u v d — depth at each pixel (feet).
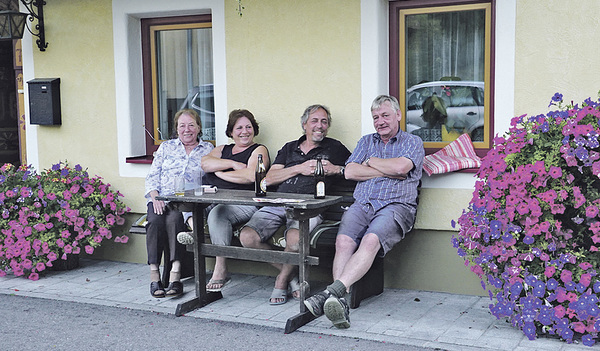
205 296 16.55
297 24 18.31
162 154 18.61
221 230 16.76
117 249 21.20
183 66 20.74
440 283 17.33
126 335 14.67
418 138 16.37
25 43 21.53
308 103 18.42
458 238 14.79
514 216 13.56
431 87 17.93
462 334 14.12
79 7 20.74
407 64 18.07
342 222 16.01
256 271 19.35
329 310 14.28
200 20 20.21
